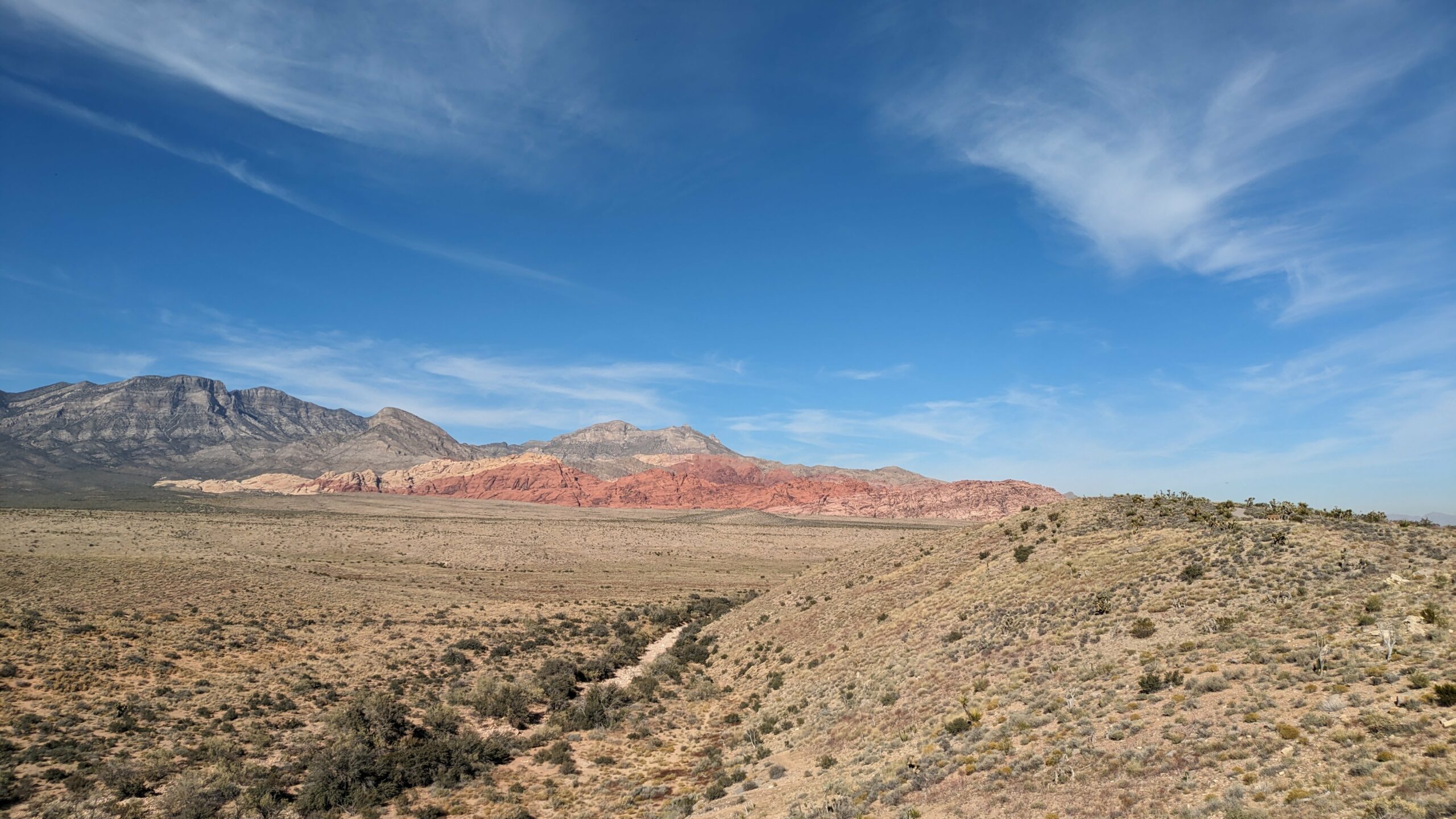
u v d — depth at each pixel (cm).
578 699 5725
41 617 5806
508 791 3875
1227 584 3709
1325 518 4794
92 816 3058
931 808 2378
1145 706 2650
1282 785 1830
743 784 3506
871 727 3700
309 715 4681
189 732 4134
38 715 4016
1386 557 3550
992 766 2564
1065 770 2320
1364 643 2584
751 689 5594
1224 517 5059
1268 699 2361
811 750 3781
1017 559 5503
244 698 4778
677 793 3725
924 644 4612
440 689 5603
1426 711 1948
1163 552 4528
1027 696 3222
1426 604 2802
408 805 3644
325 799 3506
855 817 2477
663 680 6291
